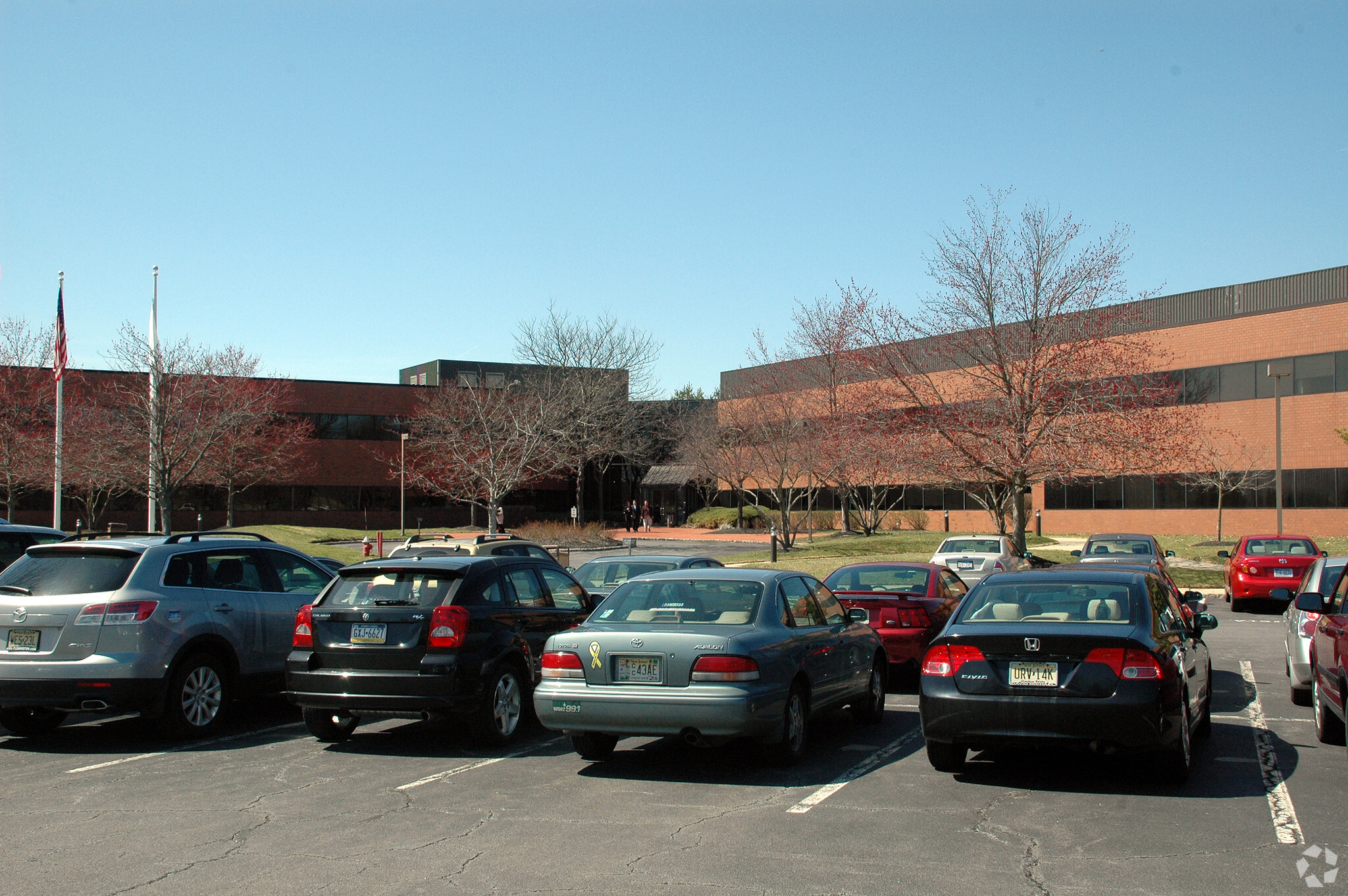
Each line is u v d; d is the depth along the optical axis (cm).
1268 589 2050
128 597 925
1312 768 797
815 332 3728
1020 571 862
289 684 902
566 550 2405
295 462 5338
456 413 4912
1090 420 2530
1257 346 3819
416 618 877
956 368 3092
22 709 935
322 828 659
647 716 760
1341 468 3588
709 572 901
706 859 582
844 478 3700
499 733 911
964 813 675
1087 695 697
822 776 790
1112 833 623
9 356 3703
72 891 539
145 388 3806
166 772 831
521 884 543
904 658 1213
